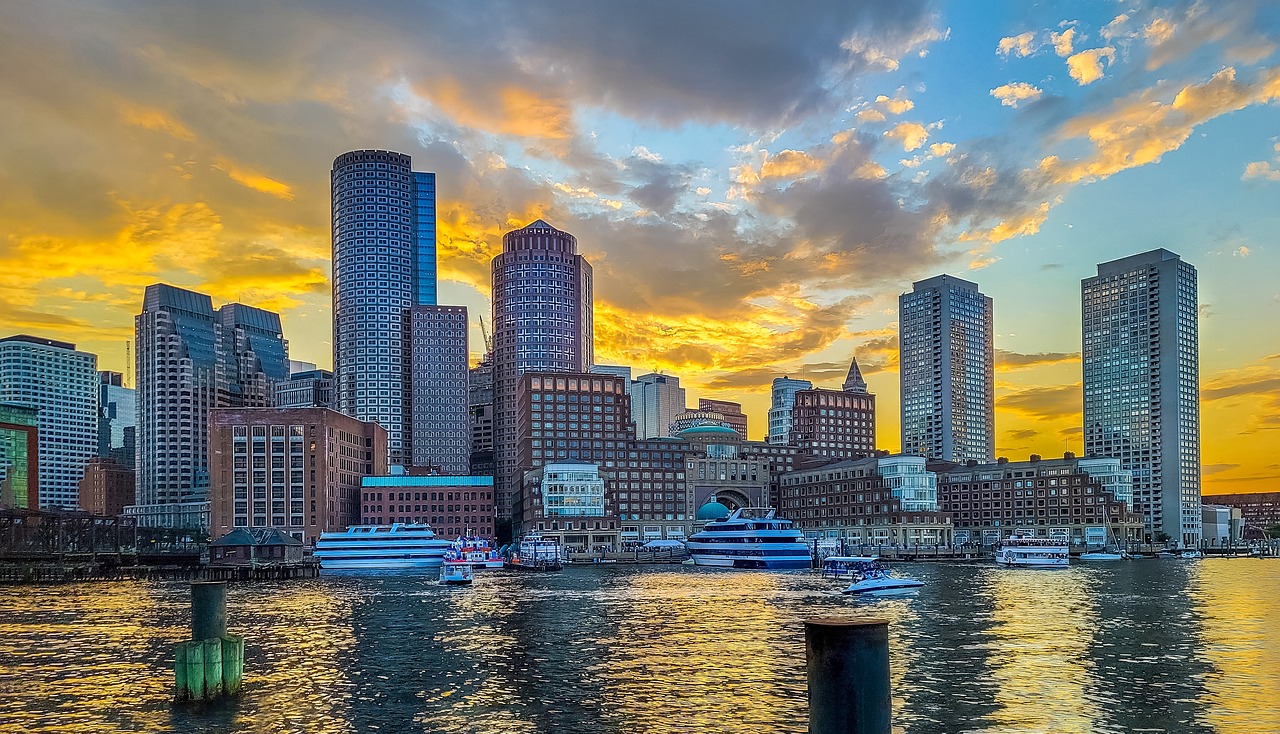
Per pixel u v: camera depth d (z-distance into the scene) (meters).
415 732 62.81
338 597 164.25
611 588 182.88
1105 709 67.50
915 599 150.38
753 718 65.69
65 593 180.00
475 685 77.31
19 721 65.81
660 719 65.62
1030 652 91.56
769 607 139.38
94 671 84.44
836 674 28.64
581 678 80.12
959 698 70.94
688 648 96.38
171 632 112.56
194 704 70.31
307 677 80.94
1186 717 65.19
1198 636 102.31
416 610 137.88
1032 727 62.78
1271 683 76.00
